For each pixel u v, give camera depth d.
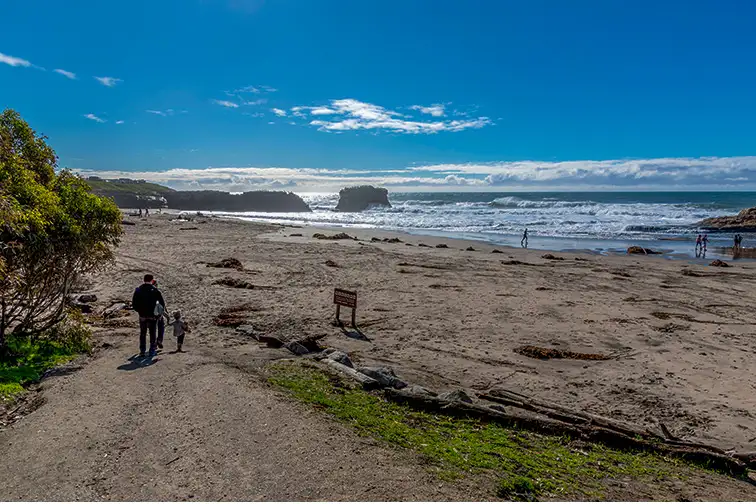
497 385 9.80
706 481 6.05
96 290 16.86
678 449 6.88
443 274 23.72
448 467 5.34
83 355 9.23
